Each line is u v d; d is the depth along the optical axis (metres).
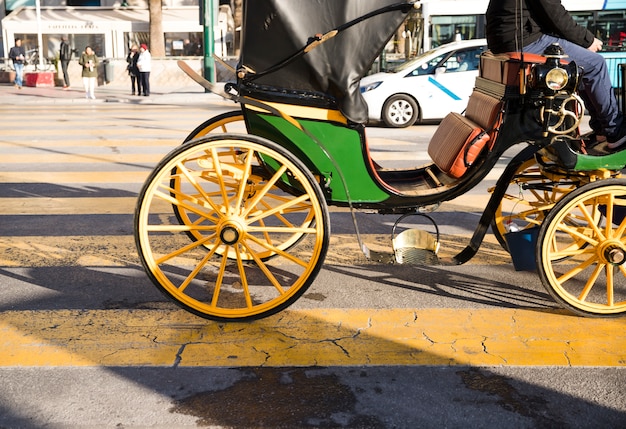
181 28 33.31
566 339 3.82
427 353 3.65
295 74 3.89
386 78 13.73
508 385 3.31
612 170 4.25
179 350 3.70
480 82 4.49
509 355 3.62
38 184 8.02
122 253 5.43
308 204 4.82
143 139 11.68
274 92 3.94
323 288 4.66
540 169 4.70
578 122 3.91
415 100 13.62
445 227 6.21
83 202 7.15
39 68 30.05
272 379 3.38
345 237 5.92
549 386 3.30
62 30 32.91
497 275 4.91
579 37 4.21
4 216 6.58
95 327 3.99
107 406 3.13
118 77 28.50
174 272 4.97
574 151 4.08
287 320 4.11
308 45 3.76
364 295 4.52
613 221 4.38
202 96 21.86
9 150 10.48
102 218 6.52
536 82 3.82
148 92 22.55
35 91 24.80
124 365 3.52
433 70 13.73
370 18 3.80
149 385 3.32
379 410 3.10
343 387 3.30
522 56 3.87
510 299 4.44
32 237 5.87
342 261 5.25
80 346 3.74
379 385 3.32
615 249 3.95
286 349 3.71
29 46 35.78
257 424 2.99
